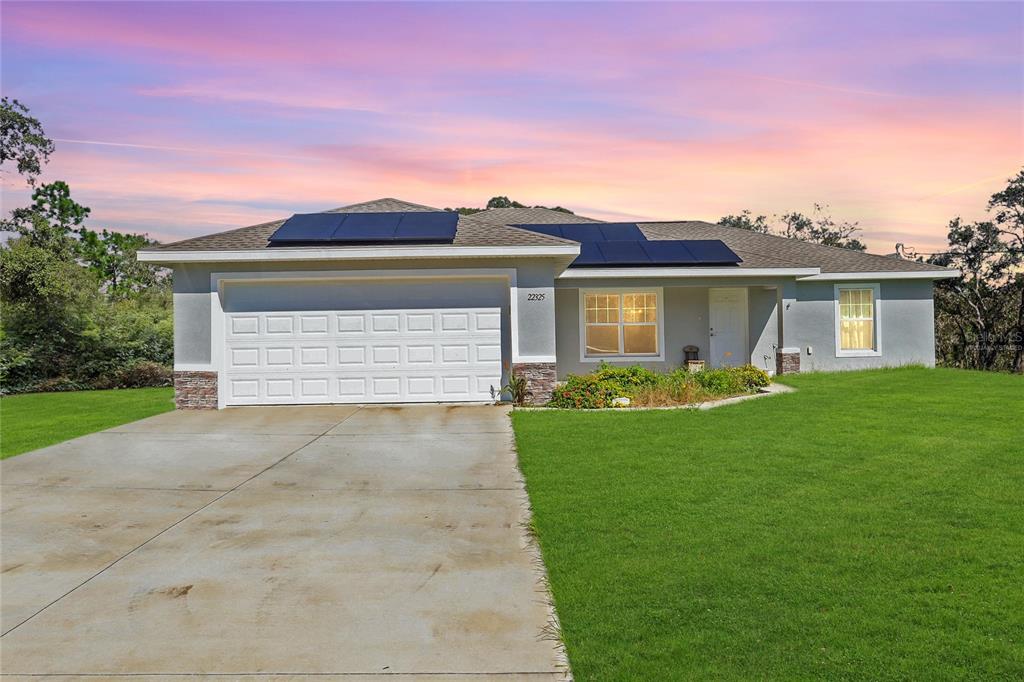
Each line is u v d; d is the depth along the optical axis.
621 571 5.34
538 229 22.20
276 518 6.89
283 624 4.63
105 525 6.72
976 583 5.01
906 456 8.97
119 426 11.86
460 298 14.02
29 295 21.55
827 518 6.54
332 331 13.88
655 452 9.34
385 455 9.57
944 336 35.06
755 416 12.03
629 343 19.70
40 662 4.15
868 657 4.02
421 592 5.12
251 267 13.65
